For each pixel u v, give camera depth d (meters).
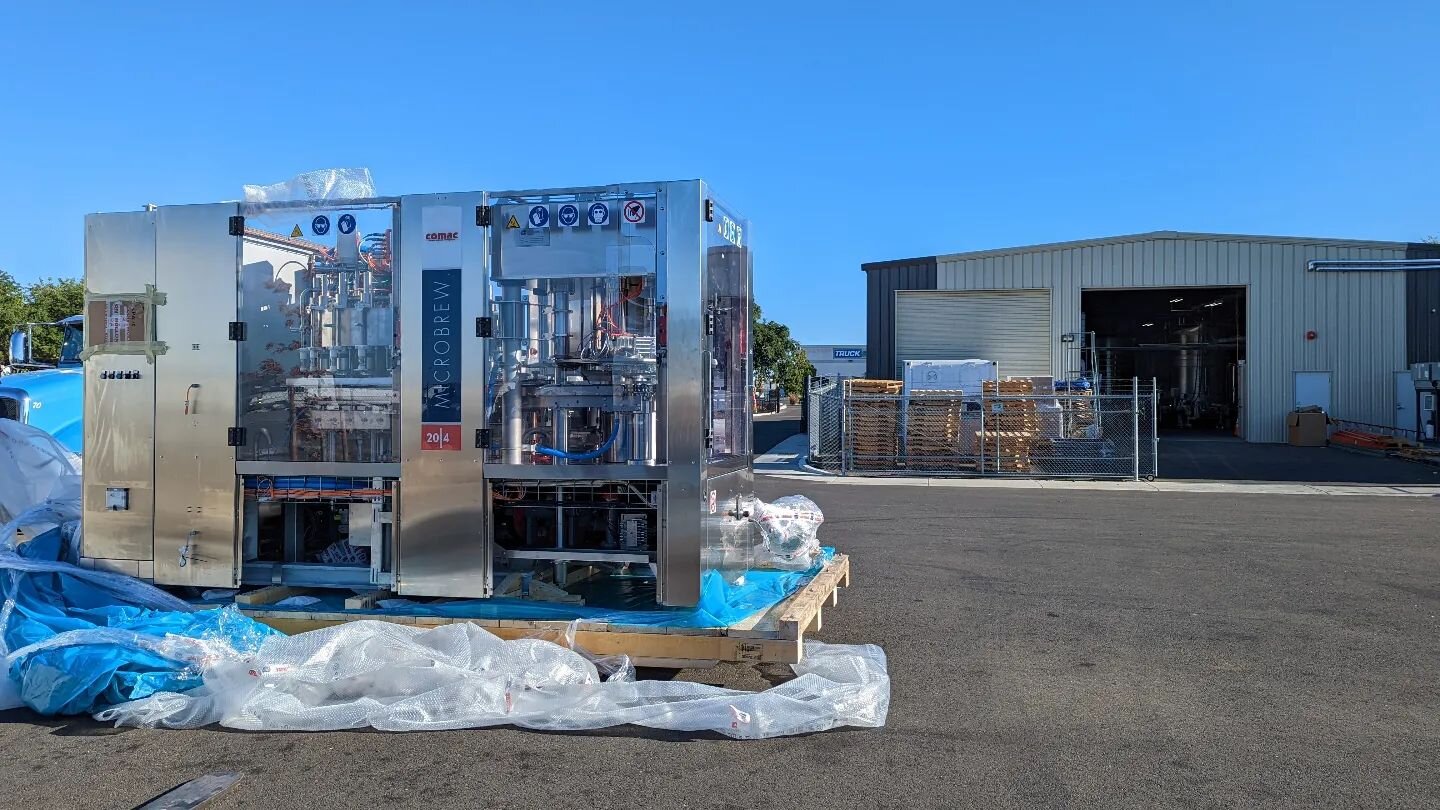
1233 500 14.71
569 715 4.53
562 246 5.12
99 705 4.68
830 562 6.64
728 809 3.69
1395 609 7.05
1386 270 25.69
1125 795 3.82
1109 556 9.30
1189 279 26.52
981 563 8.91
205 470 5.48
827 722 4.52
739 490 5.81
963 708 4.88
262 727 4.50
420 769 4.06
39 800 3.76
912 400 19.69
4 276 32.50
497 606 5.23
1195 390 33.94
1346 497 15.23
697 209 4.96
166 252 5.55
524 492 5.26
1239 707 4.90
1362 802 3.75
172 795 3.79
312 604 5.48
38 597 5.32
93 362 5.65
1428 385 23.38
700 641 4.90
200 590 5.76
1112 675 5.44
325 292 5.45
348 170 5.59
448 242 5.21
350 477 5.37
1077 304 26.91
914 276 27.94
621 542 5.34
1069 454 19.28
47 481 6.97
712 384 5.33
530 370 5.18
